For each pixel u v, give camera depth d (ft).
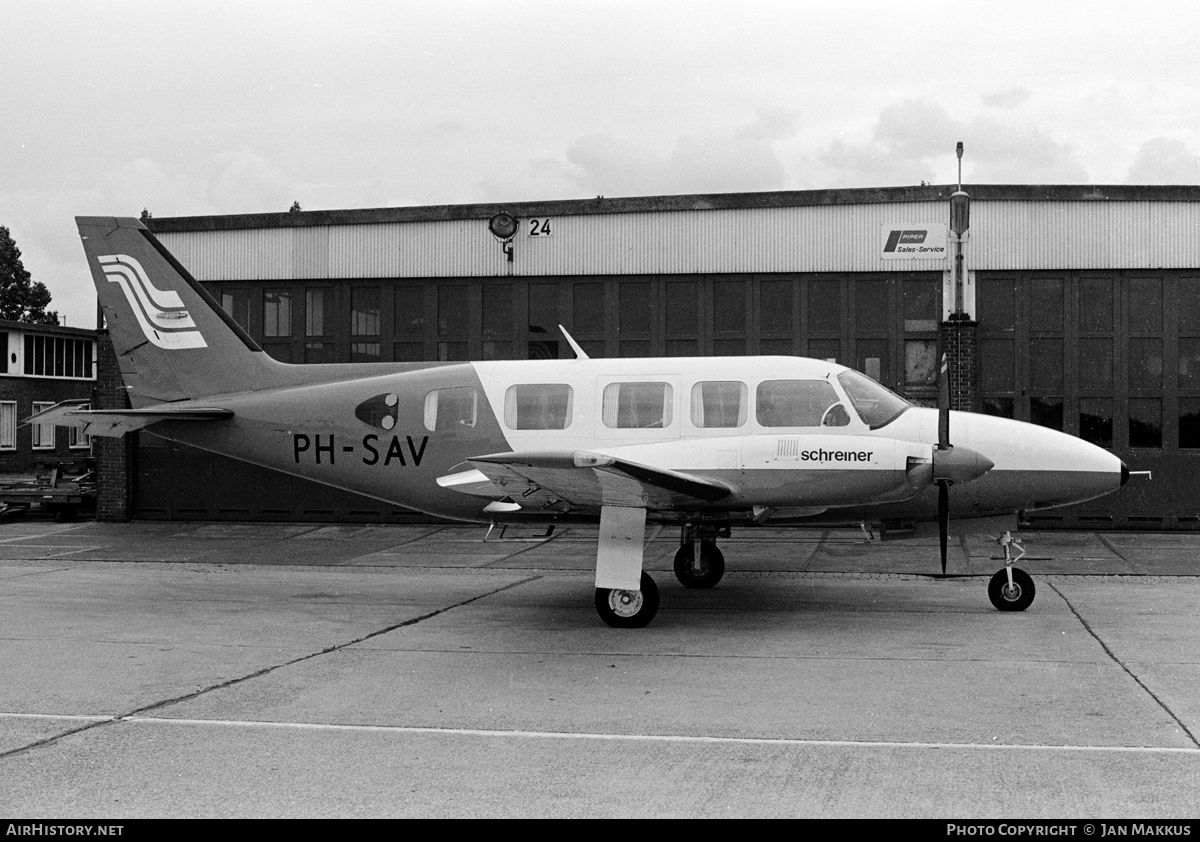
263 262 62.08
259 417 40.32
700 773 18.03
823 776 17.76
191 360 41.60
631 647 29.17
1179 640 28.84
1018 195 54.19
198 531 58.85
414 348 60.44
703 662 27.09
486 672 26.16
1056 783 17.20
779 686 24.27
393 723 21.48
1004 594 33.94
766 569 44.55
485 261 59.41
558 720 21.59
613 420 36.06
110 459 62.95
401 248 60.44
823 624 32.32
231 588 40.98
